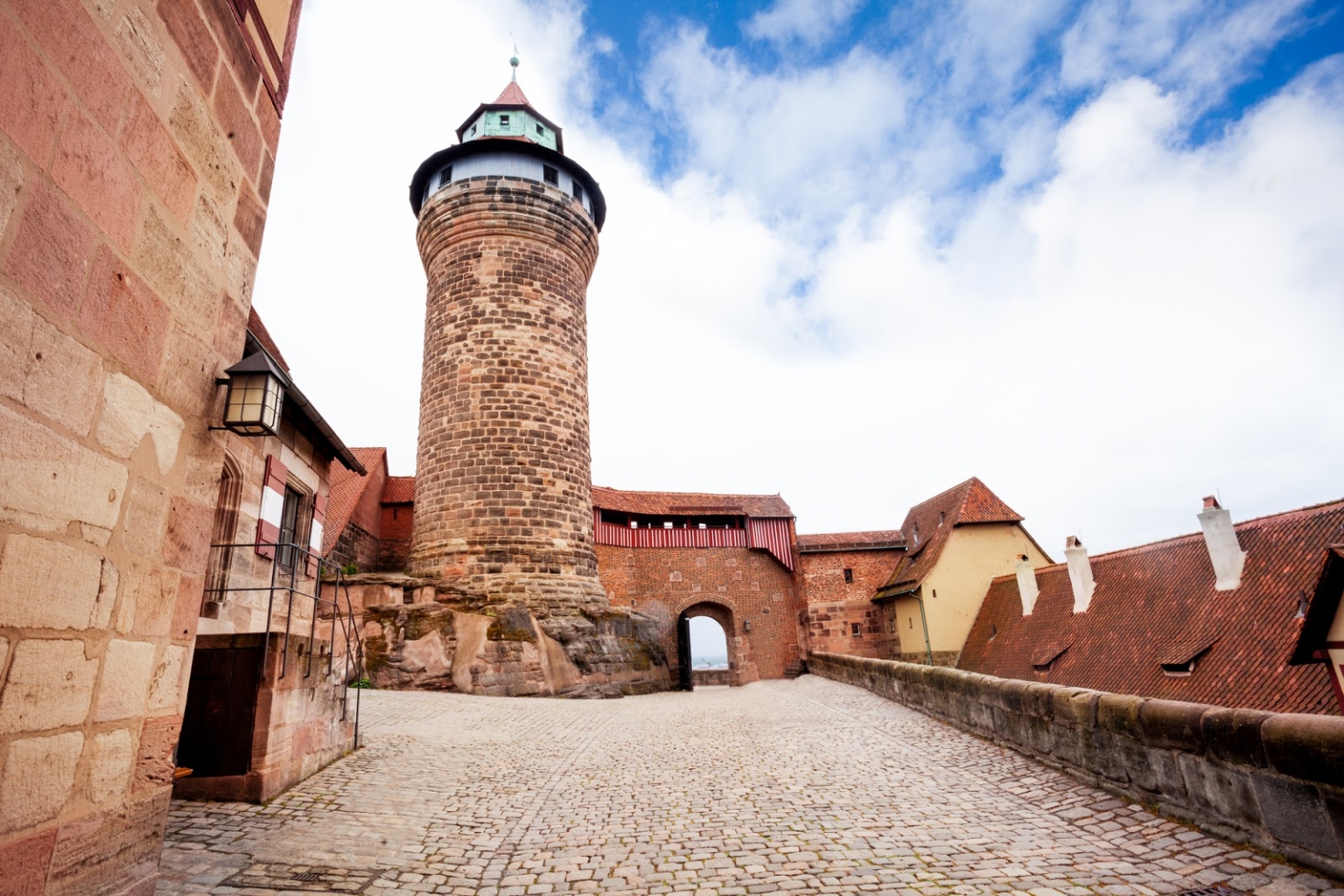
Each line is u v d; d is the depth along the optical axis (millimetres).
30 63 2738
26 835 2654
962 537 29516
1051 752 8672
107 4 3205
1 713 2539
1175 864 5383
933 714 13430
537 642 20391
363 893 5273
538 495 22719
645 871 5875
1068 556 21672
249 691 7805
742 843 6539
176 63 3754
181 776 7453
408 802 7855
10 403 2605
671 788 8766
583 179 27578
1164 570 18891
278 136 4992
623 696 22422
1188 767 6203
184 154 3822
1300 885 4746
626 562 33031
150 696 3453
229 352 4277
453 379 23422
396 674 19078
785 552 35188
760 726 13992
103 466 3141
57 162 2871
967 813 7207
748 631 33625
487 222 24484
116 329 3246
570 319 25188
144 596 3418
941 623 28375
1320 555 14797
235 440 10898
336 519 23297
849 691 20250
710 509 35031
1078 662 19422
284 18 5164
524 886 5566
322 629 17906
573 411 24484
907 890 5250
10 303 2605
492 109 28594
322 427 12609
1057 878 5309
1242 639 15086
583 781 9211
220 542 10656
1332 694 12219
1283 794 5191
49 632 2795
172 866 5484
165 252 3645
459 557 21625
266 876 5457
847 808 7578
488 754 10797
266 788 7512
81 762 2971
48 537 2795
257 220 4652
